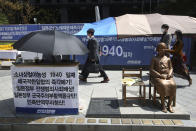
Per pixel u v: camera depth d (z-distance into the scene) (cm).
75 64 465
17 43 462
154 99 512
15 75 478
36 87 478
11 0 3559
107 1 5394
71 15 5831
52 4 5462
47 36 438
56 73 470
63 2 5469
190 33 919
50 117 468
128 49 1039
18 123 440
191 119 457
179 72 729
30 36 449
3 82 803
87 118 462
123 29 937
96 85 730
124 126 428
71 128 434
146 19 998
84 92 647
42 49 411
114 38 1037
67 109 482
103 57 1056
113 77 864
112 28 962
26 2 3847
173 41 967
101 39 1046
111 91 647
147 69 1039
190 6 1666
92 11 5772
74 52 430
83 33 1005
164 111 471
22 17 3534
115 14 5784
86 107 521
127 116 463
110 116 465
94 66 749
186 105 542
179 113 463
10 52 1117
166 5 1966
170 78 500
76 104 479
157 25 943
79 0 5472
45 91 478
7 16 3312
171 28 933
